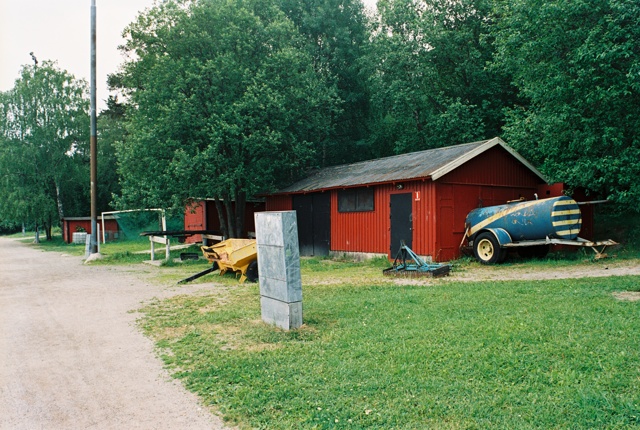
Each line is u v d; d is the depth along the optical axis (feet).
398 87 94.63
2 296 37.96
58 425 14.42
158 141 66.80
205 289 38.73
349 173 66.80
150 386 17.38
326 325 24.35
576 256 49.32
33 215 131.23
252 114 68.03
